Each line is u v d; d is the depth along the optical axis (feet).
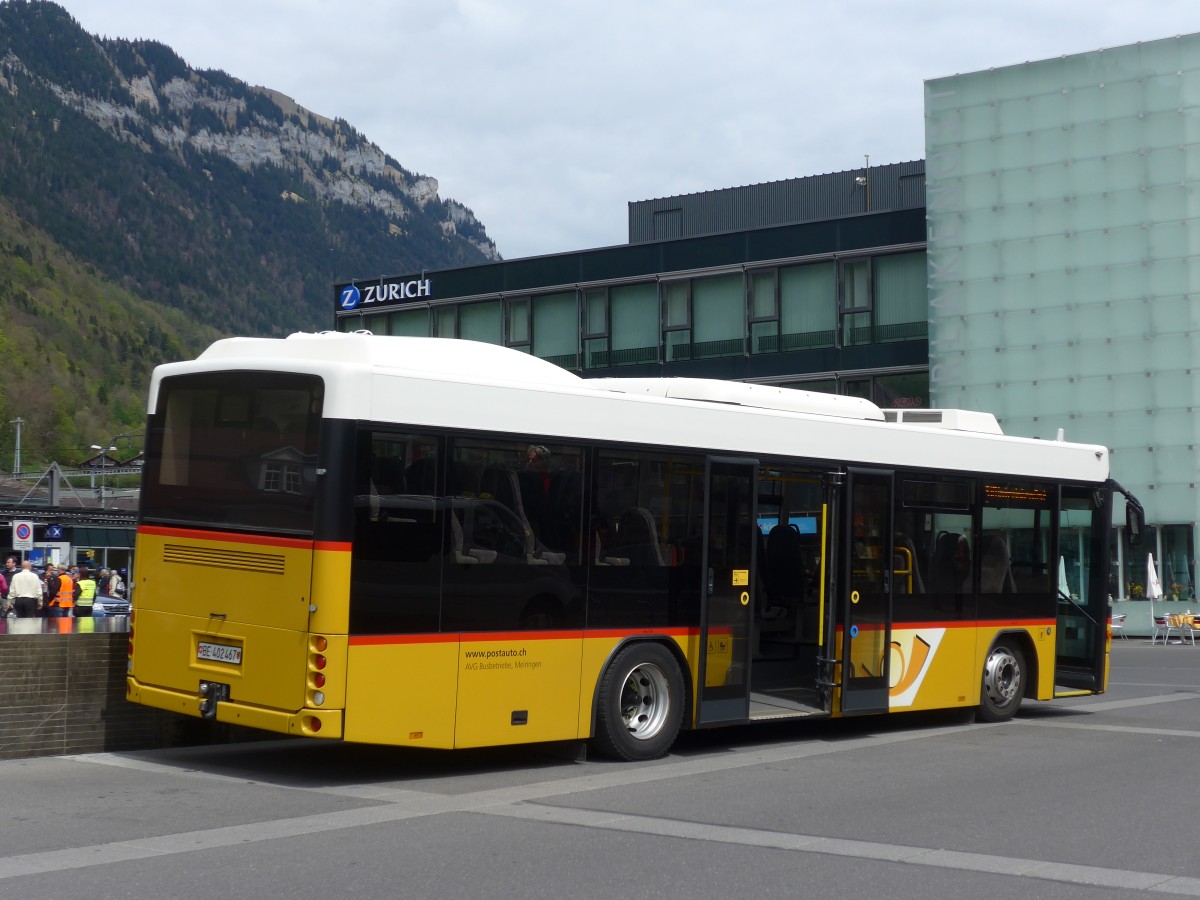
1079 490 56.49
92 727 39.37
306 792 33.78
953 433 50.88
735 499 43.06
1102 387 128.57
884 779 37.01
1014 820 30.96
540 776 37.06
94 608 121.60
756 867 25.71
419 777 36.73
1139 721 53.21
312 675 33.65
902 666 48.39
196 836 27.84
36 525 190.19
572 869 25.29
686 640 41.63
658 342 151.84
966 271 134.41
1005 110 133.69
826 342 142.41
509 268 162.50
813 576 48.88
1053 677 54.95
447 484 36.09
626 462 40.37
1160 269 126.72
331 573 33.76
